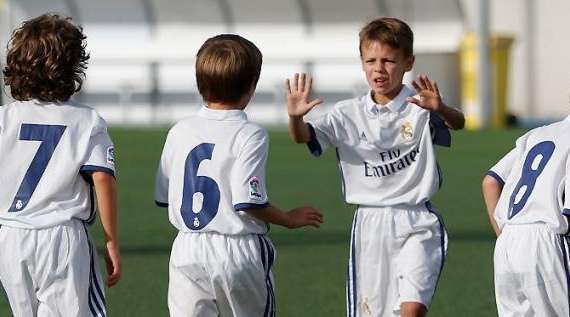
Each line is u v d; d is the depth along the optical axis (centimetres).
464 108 8906
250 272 1797
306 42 10250
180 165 1831
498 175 1903
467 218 3988
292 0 10075
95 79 10581
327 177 5300
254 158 1802
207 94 1839
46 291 1720
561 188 1800
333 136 2073
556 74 9669
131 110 10531
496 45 8800
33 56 1738
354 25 10144
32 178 1741
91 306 1739
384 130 2059
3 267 1733
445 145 2066
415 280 2003
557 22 9631
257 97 10288
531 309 1817
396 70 2042
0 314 2467
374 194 2067
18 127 1755
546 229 1789
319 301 2680
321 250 3334
